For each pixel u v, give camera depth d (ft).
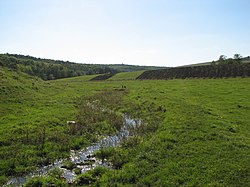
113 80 396.37
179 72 336.70
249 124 90.22
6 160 62.23
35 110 116.06
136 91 206.39
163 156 62.44
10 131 82.53
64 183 52.42
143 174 54.54
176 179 50.93
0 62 223.10
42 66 599.57
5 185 52.54
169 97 152.56
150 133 84.79
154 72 389.19
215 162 56.85
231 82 211.82
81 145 77.77
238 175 51.08
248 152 61.52
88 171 57.72
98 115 116.06
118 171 56.75
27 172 58.70
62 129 90.48
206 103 129.70
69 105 136.98
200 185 48.21
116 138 85.25
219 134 74.74
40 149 70.95
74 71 649.20
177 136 76.18
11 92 139.33
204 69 309.42
